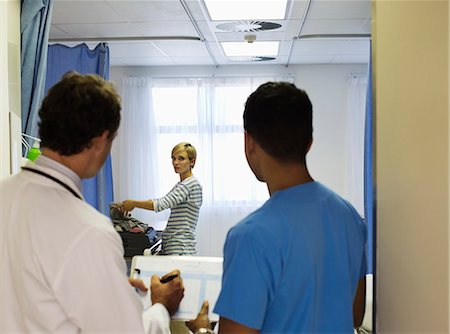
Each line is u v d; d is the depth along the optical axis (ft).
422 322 3.51
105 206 13.11
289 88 3.38
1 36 5.70
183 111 19.43
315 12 11.14
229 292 3.13
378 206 4.25
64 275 3.25
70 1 10.27
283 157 3.37
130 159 19.24
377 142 4.24
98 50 12.91
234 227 3.31
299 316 3.16
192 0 10.11
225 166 19.33
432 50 3.31
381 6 4.10
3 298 3.39
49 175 3.44
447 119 3.14
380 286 4.25
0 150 5.71
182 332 5.94
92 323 3.33
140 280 5.69
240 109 19.31
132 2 10.30
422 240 3.48
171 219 10.93
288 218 3.21
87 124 3.37
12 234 3.36
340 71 19.12
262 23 12.05
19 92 6.79
